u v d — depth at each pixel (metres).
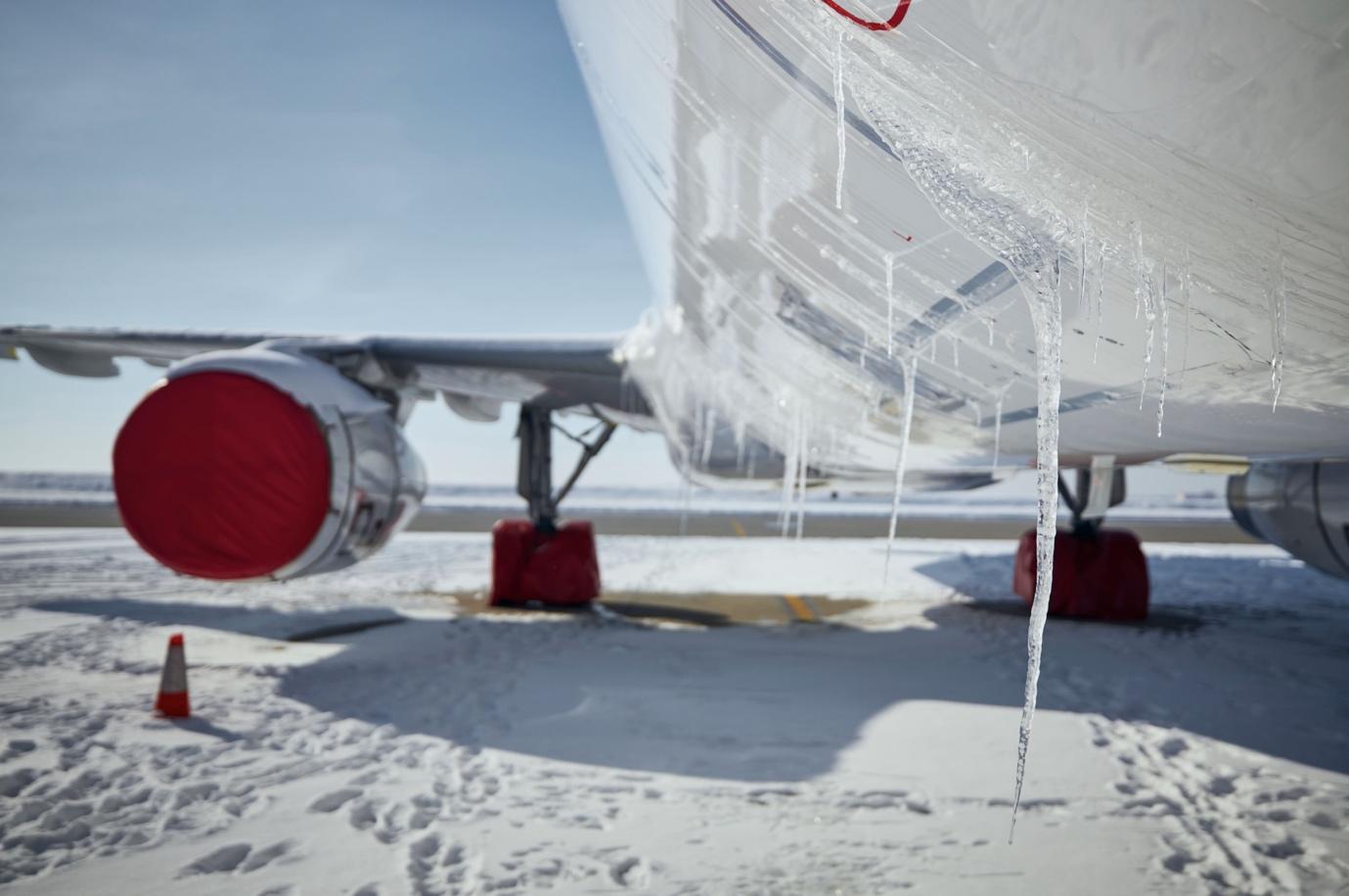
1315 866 2.75
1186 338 1.76
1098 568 7.47
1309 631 6.95
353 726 4.11
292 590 8.65
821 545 15.13
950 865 2.75
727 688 4.90
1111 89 1.20
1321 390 1.93
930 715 4.38
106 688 4.76
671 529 19.56
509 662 5.49
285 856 2.77
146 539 5.16
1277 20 1.01
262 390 5.10
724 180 2.25
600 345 5.92
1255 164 1.21
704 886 2.60
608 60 2.11
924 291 2.20
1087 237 1.50
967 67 1.29
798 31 1.42
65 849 2.80
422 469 6.13
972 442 3.86
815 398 3.96
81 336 6.98
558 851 2.83
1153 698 4.73
